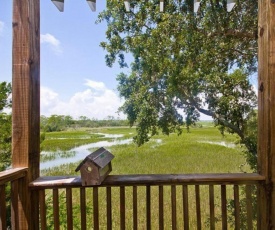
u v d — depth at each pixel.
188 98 5.25
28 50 1.55
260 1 1.66
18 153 1.53
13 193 1.43
